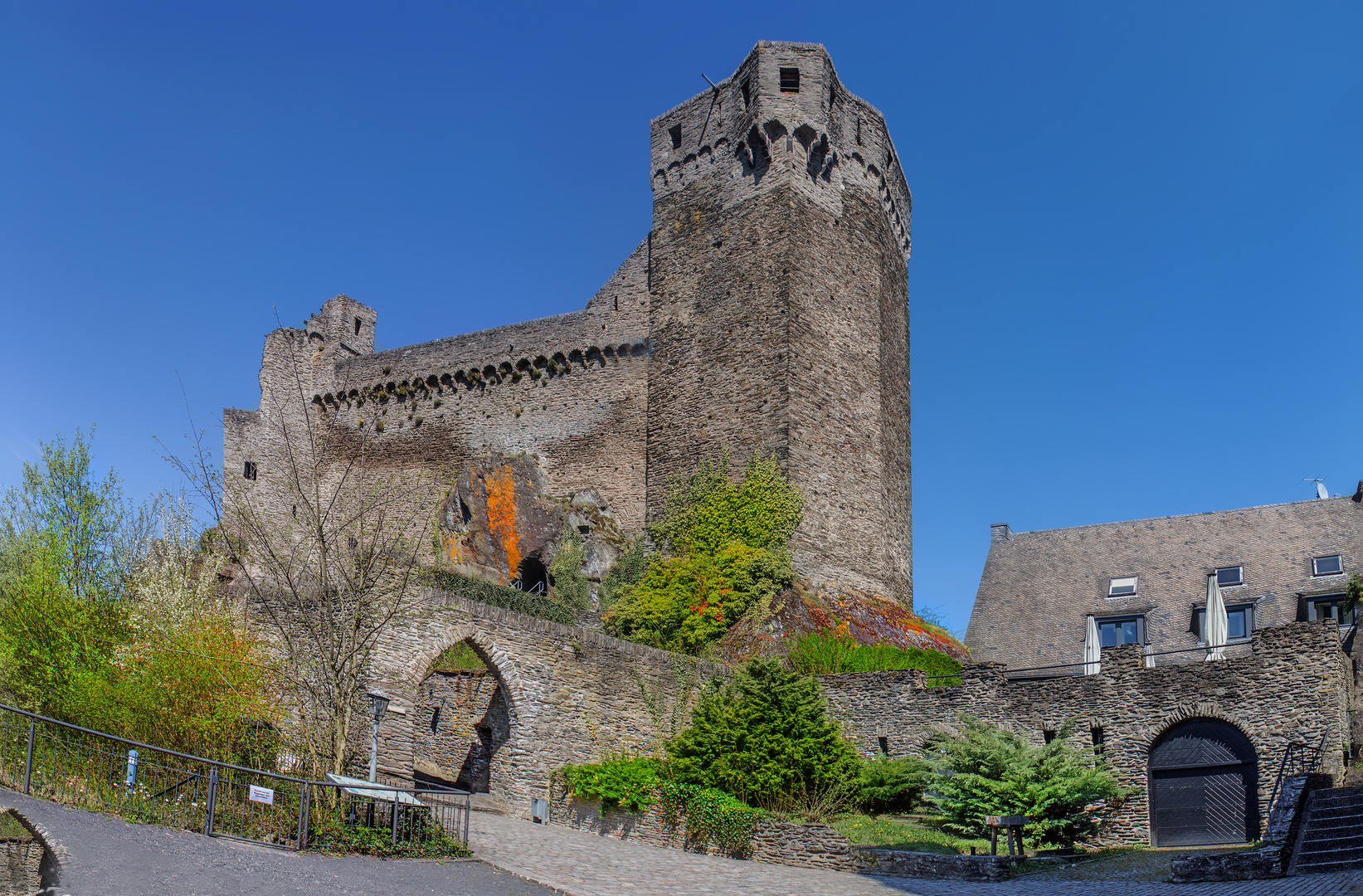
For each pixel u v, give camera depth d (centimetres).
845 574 3450
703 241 3834
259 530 2058
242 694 1786
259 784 1628
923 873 1689
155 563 2245
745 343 3594
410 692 2003
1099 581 3278
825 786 2086
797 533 3331
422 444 4403
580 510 3775
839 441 3572
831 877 1688
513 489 3853
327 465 4569
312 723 1767
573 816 2078
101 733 1493
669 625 3150
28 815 1376
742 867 1756
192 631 1880
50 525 2495
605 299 4122
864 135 4000
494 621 2130
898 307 4116
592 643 2277
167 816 1508
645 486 3822
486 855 1623
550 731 2155
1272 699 2050
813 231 3672
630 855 1788
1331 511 3172
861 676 2516
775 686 2131
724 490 3478
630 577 3550
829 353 3619
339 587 1869
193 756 1551
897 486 3856
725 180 3834
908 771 2172
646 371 3944
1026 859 1825
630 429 3925
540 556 3719
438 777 2362
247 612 2050
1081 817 1984
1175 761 2123
